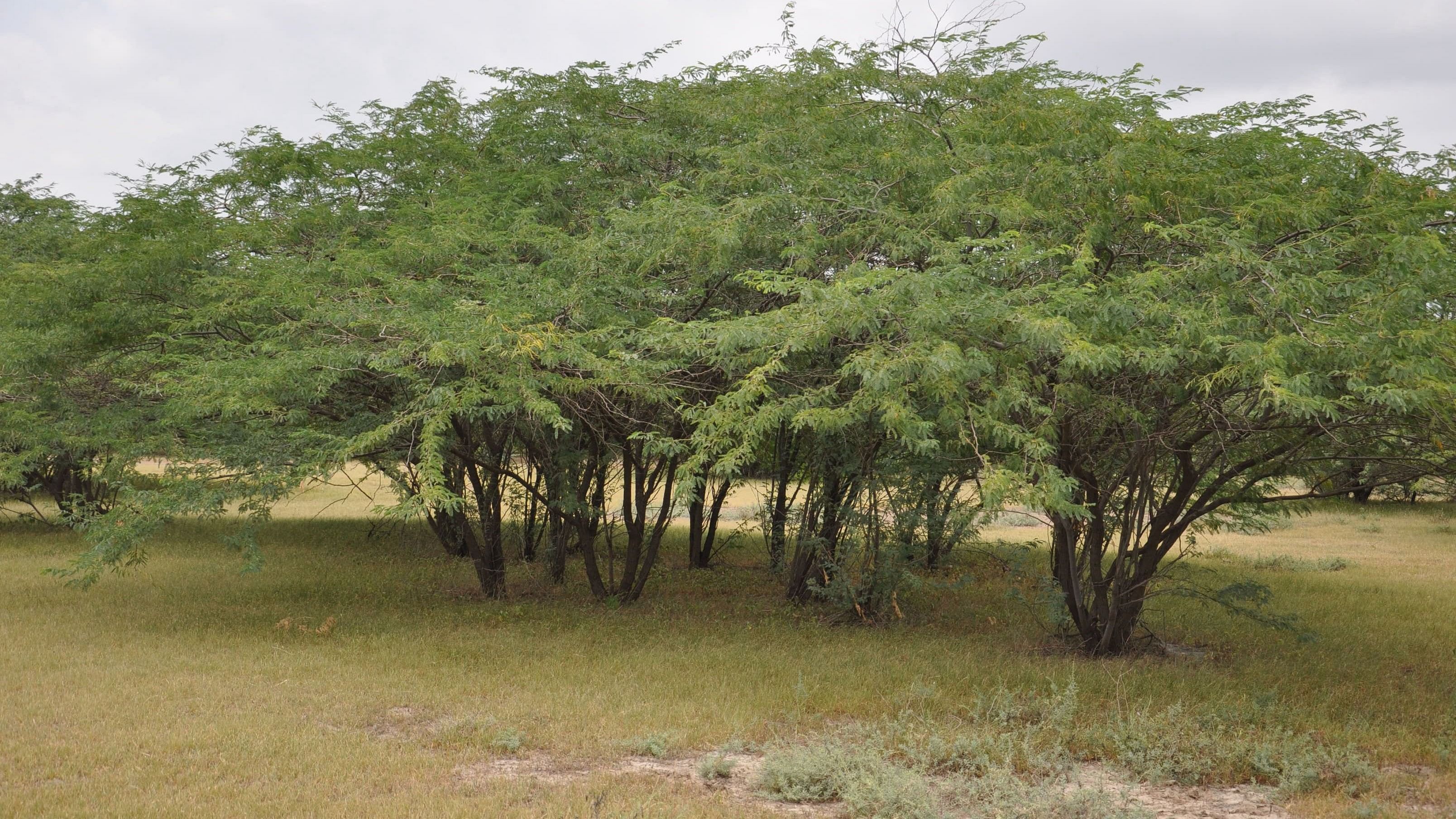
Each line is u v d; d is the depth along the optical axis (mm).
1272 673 10523
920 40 10930
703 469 9461
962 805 6555
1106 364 7117
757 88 12266
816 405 8672
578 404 11070
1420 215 8391
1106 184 8914
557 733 8023
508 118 13656
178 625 12430
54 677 9531
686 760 7605
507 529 20094
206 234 11938
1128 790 7098
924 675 10148
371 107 14273
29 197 21062
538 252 12062
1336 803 6797
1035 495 7352
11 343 11734
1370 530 28203
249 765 7102
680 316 11602
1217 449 10398
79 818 6070
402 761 7258
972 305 7629
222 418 11945
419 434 11188
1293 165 9344
